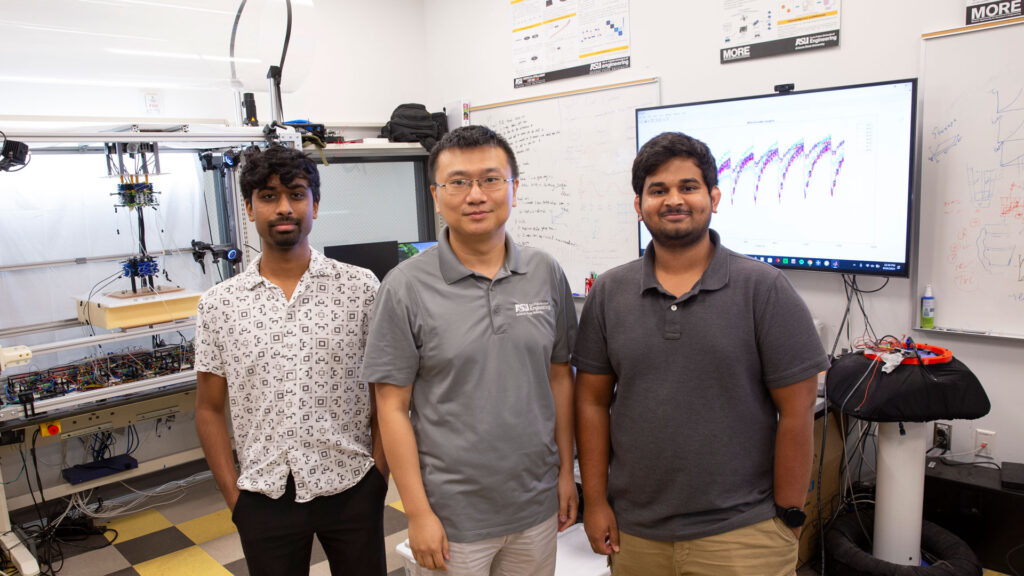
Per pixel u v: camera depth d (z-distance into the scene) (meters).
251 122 3.20
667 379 1.38
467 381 1.35
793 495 1.38
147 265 2.85
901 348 2.18
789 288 1.36
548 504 1.45
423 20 4.64
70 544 2.95
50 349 2.56
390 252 3.95
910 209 2.45
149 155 3.18
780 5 2.87
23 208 3.18
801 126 2.70
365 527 1.64
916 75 2.52
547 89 3.91
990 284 2.41
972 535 2.35
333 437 1.59
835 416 2.65
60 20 2.59
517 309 1.39
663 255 1.40
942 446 2.61
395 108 4.54
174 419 3.55
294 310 1.60
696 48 3.20
